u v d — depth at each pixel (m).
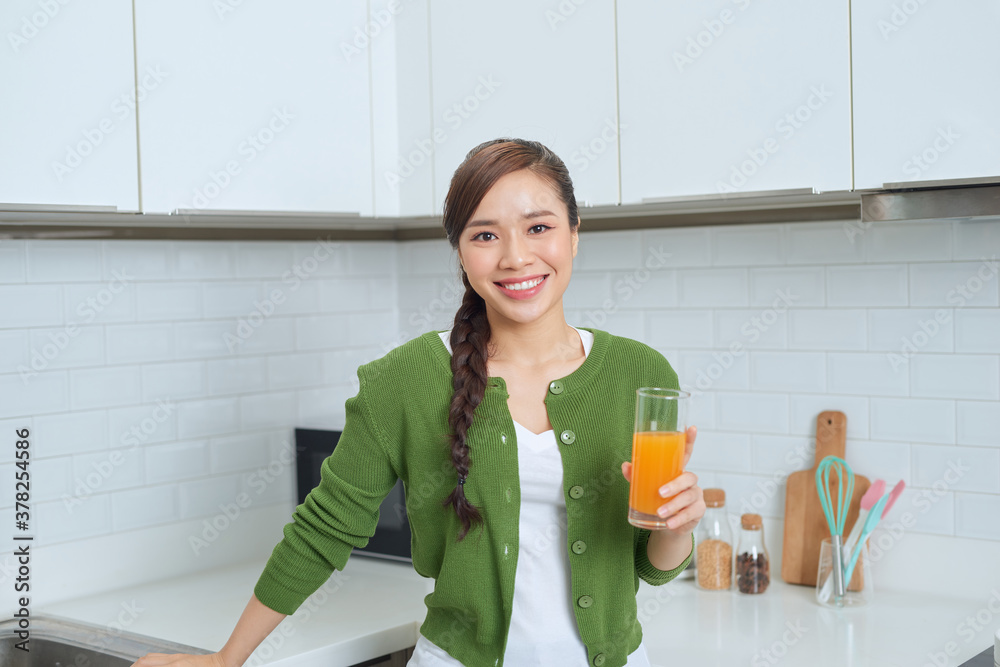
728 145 1.78
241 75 1.90
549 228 1.27
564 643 1.32
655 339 2.27
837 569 1.90
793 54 1.70
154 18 1.77
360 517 1.38
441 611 1.39
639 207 1.94
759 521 2.02
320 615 1.89
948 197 1.58
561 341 1.38
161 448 2.20
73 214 1.72
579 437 1.32
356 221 2.22
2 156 1.58
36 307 1.99
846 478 2.01
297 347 2.46
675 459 1.18
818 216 2.03
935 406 1.93
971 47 1.53
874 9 1.61
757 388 2.14
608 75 1.90
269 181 1.96
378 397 1.37
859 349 2.01
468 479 1.31
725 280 2.17
